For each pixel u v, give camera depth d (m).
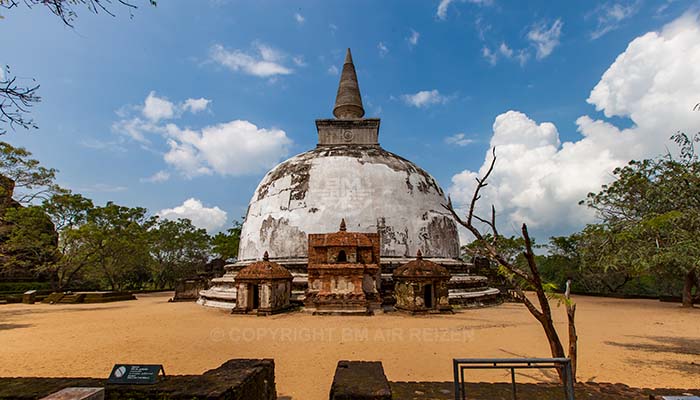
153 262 45.06
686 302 23.17
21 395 4.80
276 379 7.93
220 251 45.28
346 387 5.16
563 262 38.00
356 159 23.97
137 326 15.19
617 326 15.21
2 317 18.86
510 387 6.31
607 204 21.39
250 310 18.50
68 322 16.72
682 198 11.45
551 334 7.34
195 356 9.96
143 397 4.86
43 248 31.12
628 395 5.98
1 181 26.97
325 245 18.97
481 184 7.92
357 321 15.59
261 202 24.55
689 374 8.44
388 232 21.77
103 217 35.00
